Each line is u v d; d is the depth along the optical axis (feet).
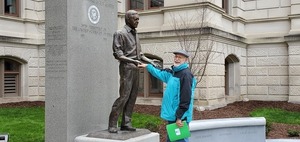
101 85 23.49
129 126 21.15
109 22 24.34
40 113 42.37
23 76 57.16
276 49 56.44
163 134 28.60
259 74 57.98
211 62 45.29
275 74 56.59
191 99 18.29
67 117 20.56
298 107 49.39
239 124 24.25
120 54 19.97
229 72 57.47
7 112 42.91
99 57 23.27
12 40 53.62
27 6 57.21
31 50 57.67
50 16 20.92
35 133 29.37
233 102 54.70
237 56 55.62
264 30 57.47
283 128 33.47
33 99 58.03
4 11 55.77
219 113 41.47
